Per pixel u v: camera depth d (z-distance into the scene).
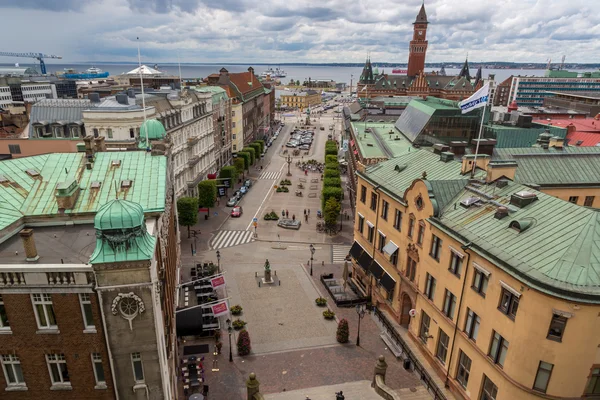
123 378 26.94
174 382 36.31
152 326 25.89
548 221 32.53
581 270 27.47
